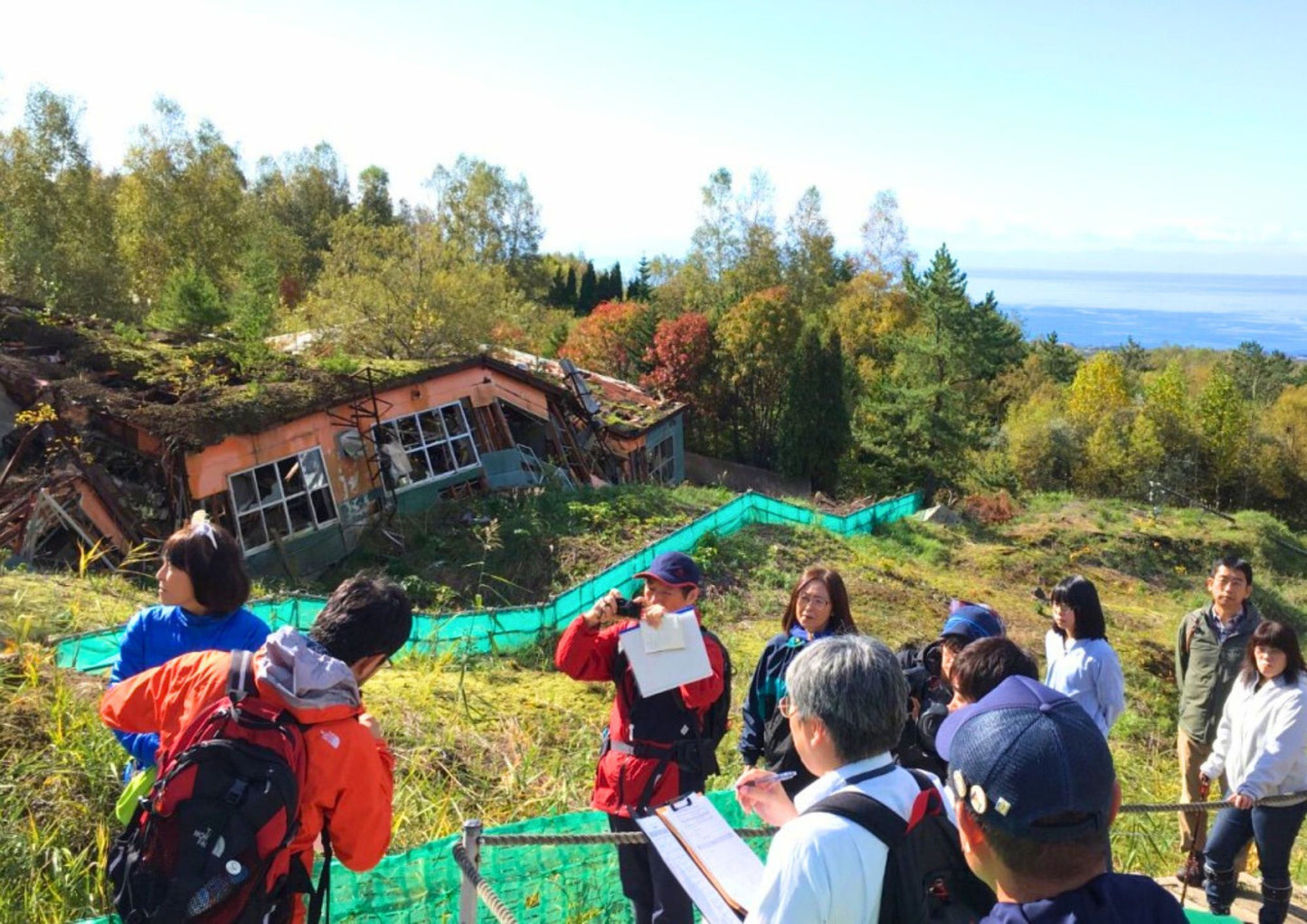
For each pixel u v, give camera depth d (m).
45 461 14.23
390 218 65.12
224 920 2.31
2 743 4.84
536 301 59.41
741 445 40.59
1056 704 1.92
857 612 15.61
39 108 33.19
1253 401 58.28
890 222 62.56
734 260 60.47
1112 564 24.80
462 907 2.93
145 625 3.42
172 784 2.36
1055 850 1.79
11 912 3.71
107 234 34.69
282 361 18.33
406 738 6.48
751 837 3.77
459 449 19.36
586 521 17.42
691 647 3.73
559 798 5.82
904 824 2.15
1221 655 5.97
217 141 38.12
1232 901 5.38
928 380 34.16
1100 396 43.41
